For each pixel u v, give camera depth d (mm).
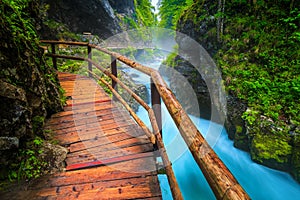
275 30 6754
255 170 4801
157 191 1825
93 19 15766
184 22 10133
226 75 6875
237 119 5863
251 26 7383
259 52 6703
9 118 1978
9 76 2080
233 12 8352
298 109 4871
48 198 1741
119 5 20594
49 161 2129
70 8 14320
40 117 2586
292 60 5895
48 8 12070
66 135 2756
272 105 5270
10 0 2863
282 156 4422
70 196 1769
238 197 575
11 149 1994
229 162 5301
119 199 1741
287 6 6895
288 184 4250
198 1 9852
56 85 3891
